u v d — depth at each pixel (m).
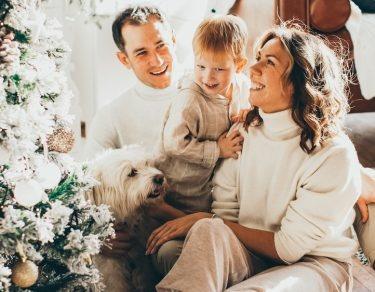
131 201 1.38
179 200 1.56
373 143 2.55
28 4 1.08
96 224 1.20
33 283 1.08
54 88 1.06
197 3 2.12
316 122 1.31
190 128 1.45
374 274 1.76
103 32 1.94
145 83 1.58
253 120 1.45
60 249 1.12
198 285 1.19
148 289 1.48
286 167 1.36
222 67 1.41
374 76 2.34
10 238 0.99
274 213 1.39
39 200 1.05
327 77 1.35
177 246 1.38
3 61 0.97
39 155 1.09
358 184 1.32
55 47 1.16
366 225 1.43
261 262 1.42
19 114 0.96
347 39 2.29
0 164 1.01
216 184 1.53
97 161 1.43
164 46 1.54
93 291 1.33
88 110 2.20
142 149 1.51
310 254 1.36
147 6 1.55
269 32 1.38
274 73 1.32
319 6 2.21
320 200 1.29
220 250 1.24
